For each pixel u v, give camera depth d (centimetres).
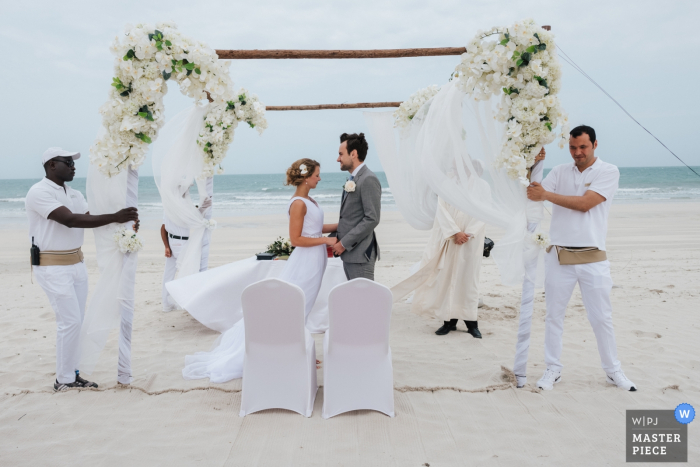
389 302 303
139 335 526
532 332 527
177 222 540
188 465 258
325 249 416
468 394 353
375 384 320
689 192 3300
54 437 291
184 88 344
